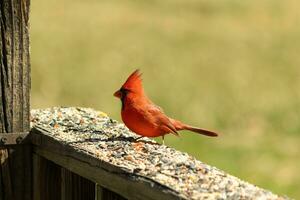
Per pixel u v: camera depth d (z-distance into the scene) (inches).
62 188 186.2
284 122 593.3
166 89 681.6
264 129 575.8
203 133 238.7
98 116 219.6
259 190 145.6
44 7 1054.4
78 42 865.5
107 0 1139.3
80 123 208.8
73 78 695.1
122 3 1118.4
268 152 516.1
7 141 193.0
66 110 226.2
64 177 185.3
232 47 885.2
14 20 189.5
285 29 983.0
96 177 167.9
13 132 193.6
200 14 1064.2
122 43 880.3
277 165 490.3
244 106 634.8
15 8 189.2
